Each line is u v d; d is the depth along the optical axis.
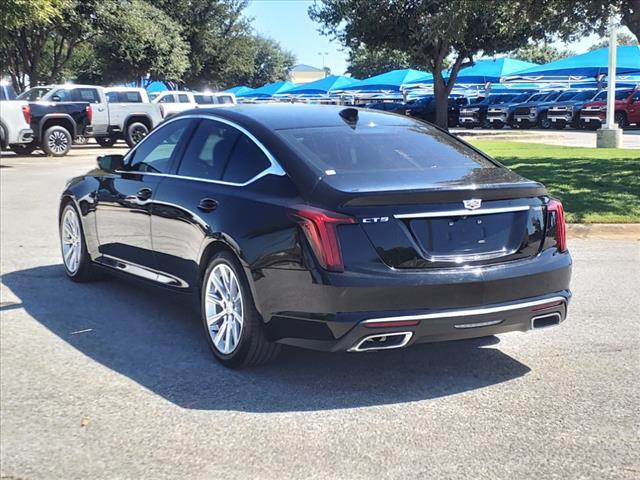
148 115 26.52
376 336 4.06
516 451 3.62
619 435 3.80
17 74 37.66
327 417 4.02
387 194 4.09
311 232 4.10
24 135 19.55
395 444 3.70
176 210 5.22
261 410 4.11
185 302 5.39
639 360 4.95
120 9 32.91
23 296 6.52
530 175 13.94
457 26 16.45
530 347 5.23
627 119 32.78
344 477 3.36
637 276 7.26
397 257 4.10
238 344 4.59
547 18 16.48
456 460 3.53
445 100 32.69
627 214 9.90
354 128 5.19
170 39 38.94
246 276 4.44
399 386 4.49
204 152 5.35
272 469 3.44
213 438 3.76
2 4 18.80
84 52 51.53
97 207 6.43
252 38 50.50
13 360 4.89
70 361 4.89
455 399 4.29
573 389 4.44
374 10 29.95
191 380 4.56
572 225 9.43
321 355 5.04
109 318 5.88
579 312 6.06
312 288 4.08
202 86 50.75
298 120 5.16
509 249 4.42
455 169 4.79
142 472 3.41
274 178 4.59
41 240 9.05
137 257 5.88
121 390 4.40
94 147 28.09
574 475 3.38
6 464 3.48
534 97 39.56
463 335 4.28
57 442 3.71
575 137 28.72
